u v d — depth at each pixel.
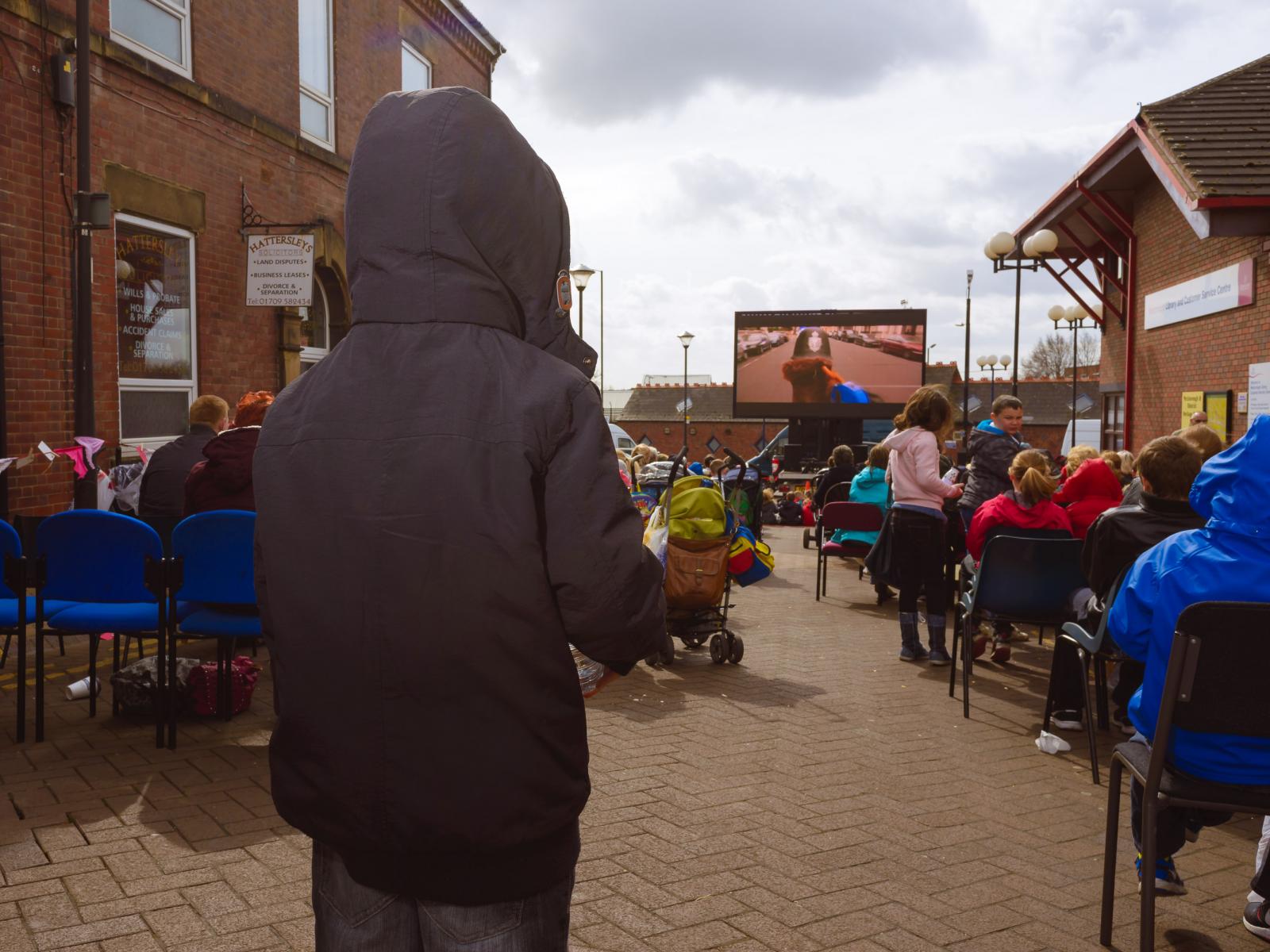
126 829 3.81
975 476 8.52
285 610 1.43
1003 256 20.25
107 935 3.00
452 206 1.47
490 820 1.37
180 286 10.05
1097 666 5.74
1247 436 2.82
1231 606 2.71
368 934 1.47
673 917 3.24
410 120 1.50
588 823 4.04
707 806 4.27
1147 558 2.98
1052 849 3.91
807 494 21.56
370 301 1.50
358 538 1.39
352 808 1.40
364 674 1.38
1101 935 3.16
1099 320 20.19
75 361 8.53
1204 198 11.43
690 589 6.95
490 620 1.36
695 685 6.58
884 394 37.47
